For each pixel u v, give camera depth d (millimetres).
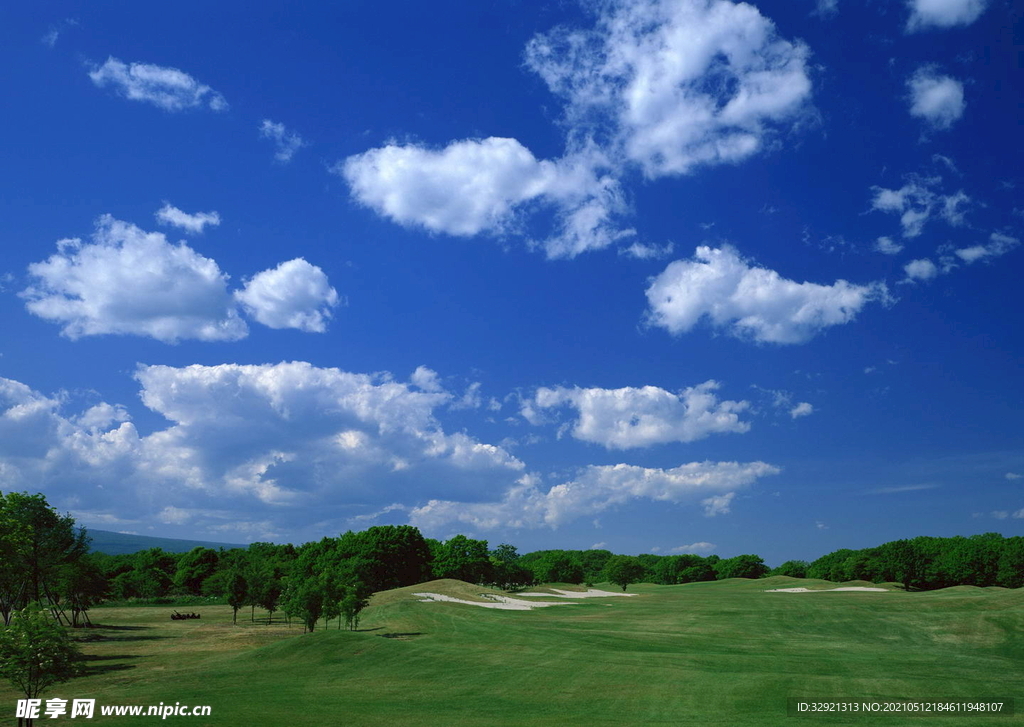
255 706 37438
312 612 67875
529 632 66562
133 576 138000
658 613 91375
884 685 41250
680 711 36031
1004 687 41250
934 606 90000
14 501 71625
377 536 142250
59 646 31266
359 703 38281
